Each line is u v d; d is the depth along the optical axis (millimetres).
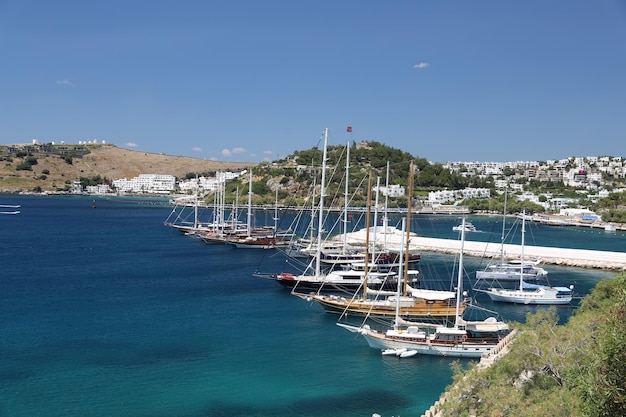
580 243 196625
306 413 48406
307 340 68875
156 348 65375
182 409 48844
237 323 76812
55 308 84188
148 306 86625
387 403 50562
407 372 57906
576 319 48469
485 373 39156
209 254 150375
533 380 37219
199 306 87000
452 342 61719
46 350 63844
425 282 113562
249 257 145250
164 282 107938
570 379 30188
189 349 65188
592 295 59844
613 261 137250
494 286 110375
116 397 51031
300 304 88688
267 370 58500
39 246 164000
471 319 80750
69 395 51156
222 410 48812
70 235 198375
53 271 118688
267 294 96750
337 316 80375
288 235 176500
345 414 48344
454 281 115688
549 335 40812
